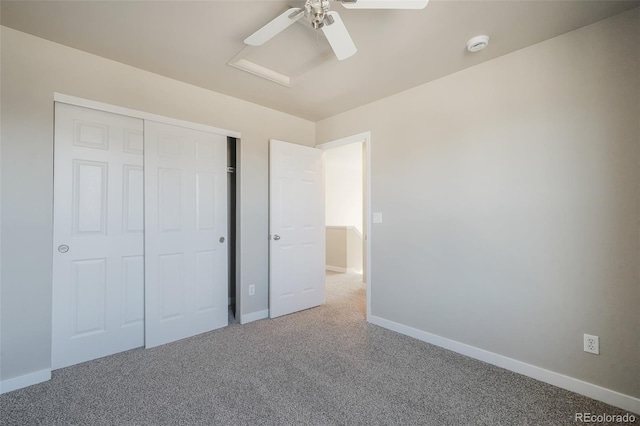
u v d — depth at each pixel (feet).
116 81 7.47
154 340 8.11
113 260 7.59
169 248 8.43
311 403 5.67
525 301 6.70
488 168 7.29
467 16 5.67
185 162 8.73
